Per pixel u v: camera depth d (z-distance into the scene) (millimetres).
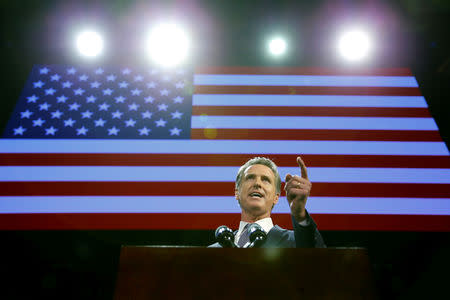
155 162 4168
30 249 3816
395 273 3699
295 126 4484
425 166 4105
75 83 4910
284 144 4328
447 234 3676
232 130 4457
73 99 4742
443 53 4992
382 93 4789
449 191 3914
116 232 3787
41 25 5055
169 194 3918
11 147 4246
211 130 4453
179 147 4301
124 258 1070
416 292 3590
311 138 4371
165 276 1040
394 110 4609
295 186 1405
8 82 4926
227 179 4043
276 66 5160
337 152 4246
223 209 3830
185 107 4684
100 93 4816
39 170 4070
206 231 3795
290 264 1053
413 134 4375
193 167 4129
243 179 2287
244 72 5070
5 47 5039
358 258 1067
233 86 4906
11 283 3691
